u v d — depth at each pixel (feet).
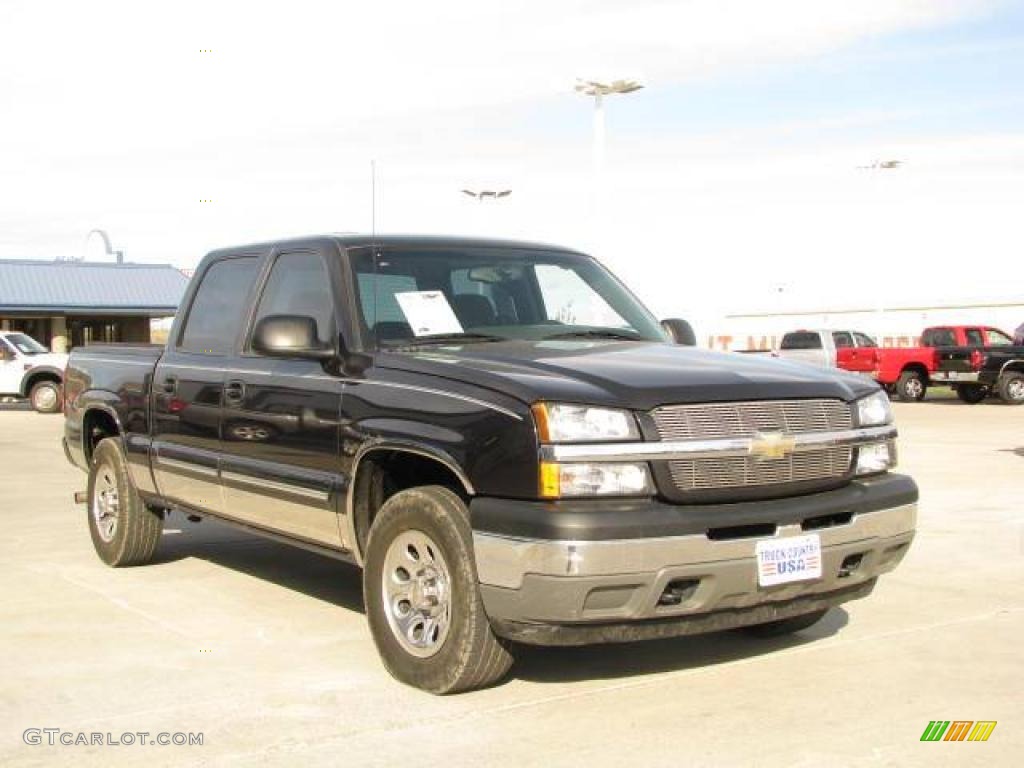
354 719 15.11
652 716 15.20
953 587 23.12
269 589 22.99
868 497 16.48
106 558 25.23
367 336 18.17
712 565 14.79
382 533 16.62
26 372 85.66
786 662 17.75
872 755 13.78
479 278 20.04
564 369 15.96
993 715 15.24
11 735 14.64
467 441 15.39
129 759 13.78
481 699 15.89
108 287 141.79
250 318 20.97
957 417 78.33
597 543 14.19
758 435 15.55
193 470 21.75
